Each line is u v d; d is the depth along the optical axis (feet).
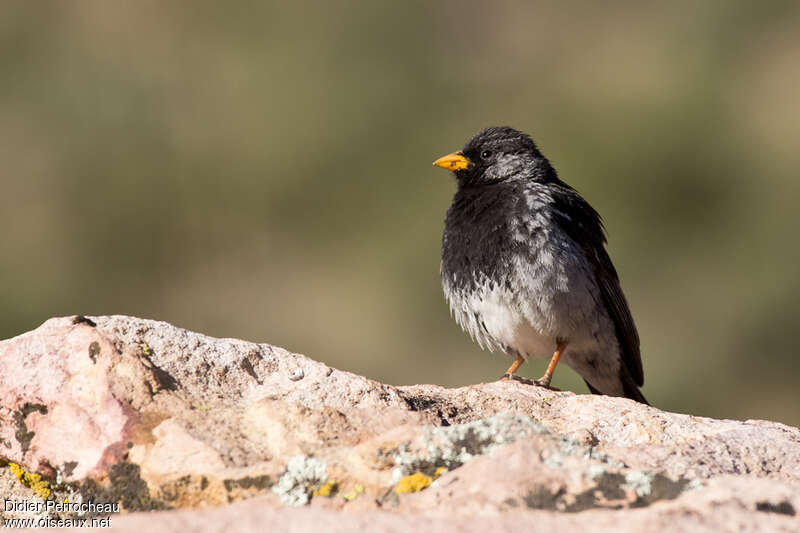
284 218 69.72
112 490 12.96
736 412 58.18
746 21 76.69
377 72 75.20
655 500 11.00
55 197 69.41
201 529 10.03
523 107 75.36
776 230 65.05
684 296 62.80
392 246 65.77
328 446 12.87
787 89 71.77
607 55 77.41
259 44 75.77
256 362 15.10
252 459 12.78
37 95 73.67
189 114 73.10
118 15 77.87
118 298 67.05
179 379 14.40
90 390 13.67
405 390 16.20
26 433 13.58
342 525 10.02
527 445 11.85
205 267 67.92
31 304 65.57
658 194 66.59
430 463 12.05
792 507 10.81
